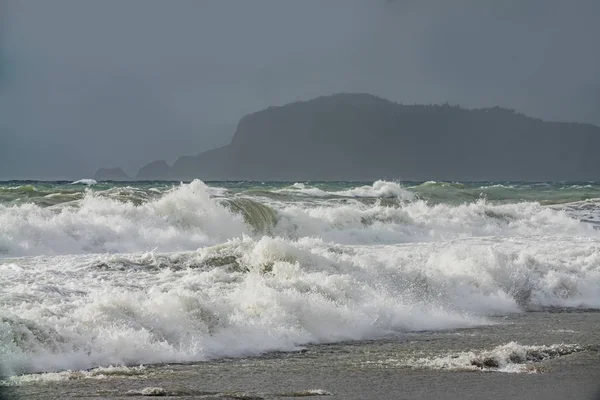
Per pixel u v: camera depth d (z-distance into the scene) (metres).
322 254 52.41
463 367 31.97
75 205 86.62
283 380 28.78
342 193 141.75
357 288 45.59
